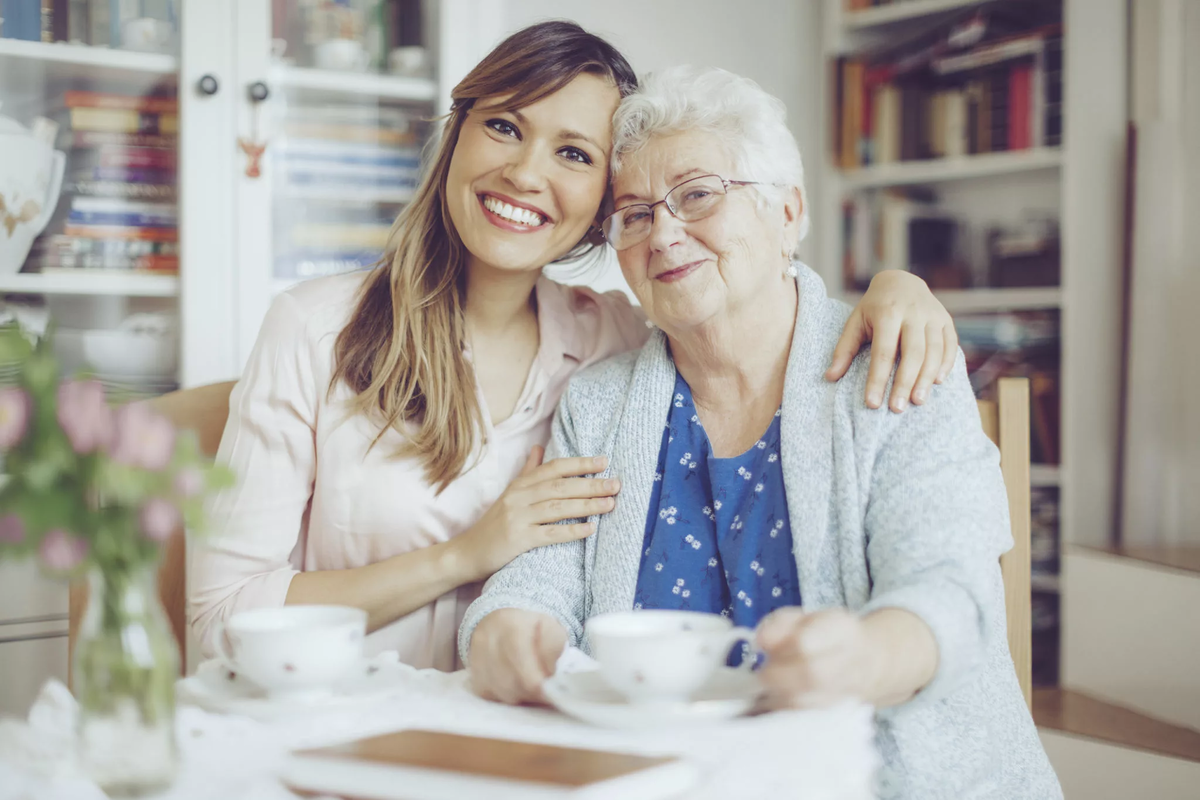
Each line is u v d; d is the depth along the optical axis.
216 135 2.05
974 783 1.01
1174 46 2.47
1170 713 2.01
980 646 0.88
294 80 2.11
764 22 2.96
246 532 1.26
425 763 0.61
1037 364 2.55
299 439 1.29
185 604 1.34
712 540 1.16
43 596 1.87
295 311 1.32
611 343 1.45
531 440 1.37
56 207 1.95
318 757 0.63
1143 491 2.45
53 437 0.60
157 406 1.38
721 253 1.13
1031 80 2.55
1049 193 2.71
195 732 0.75
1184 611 1.98
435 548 1.24
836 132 2.94
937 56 2.72
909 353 1.07
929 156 2.76
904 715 0.92
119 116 2.00
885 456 1.05
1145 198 2.46
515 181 1.23
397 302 1.31
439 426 1.28
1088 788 1.90
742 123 1.15
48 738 0.73
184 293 2.03
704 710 0.73
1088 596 2.20
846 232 2.94
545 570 1.18
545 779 0.58
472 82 1.26
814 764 0.66
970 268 2.77
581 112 1.23
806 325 1.15
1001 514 1.02
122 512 0.62
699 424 1.21
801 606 1.07
